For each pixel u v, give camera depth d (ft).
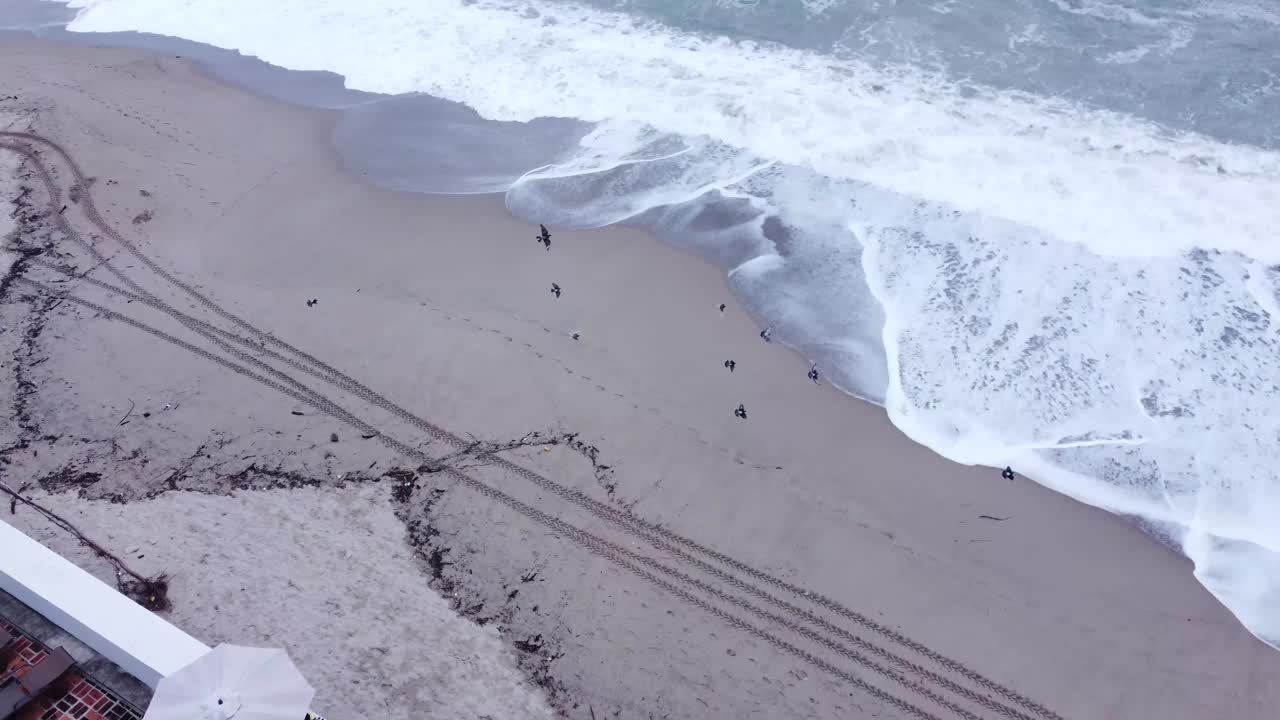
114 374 65.41
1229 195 72.59
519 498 57.26
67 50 101.96
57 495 58.03
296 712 35.65
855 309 68.64
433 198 80.18
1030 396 62.18
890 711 47.60
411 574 53.72
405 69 96.43
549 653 50.21
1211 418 60.03
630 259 73.41
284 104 92.38
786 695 48.29
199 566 53.47
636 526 55.72
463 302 69.82
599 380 63.72
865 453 59.31
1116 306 66.64
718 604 51.96
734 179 80.07
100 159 83.71
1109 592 52.16
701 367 64.69
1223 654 49.21
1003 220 73.26
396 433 61.11
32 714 39.45
